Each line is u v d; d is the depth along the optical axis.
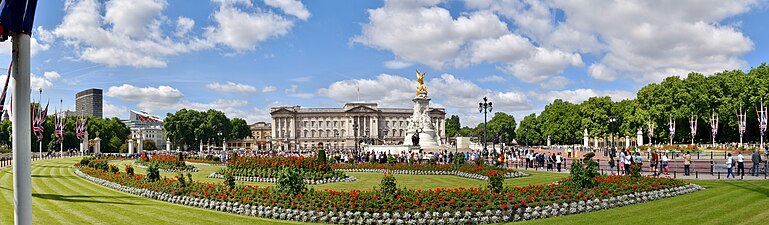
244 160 44.84
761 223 19.38
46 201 26.95
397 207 22.28
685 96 94.00
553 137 157.75
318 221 22.03
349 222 21.47
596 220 20.89
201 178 45.22
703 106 92.50
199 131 187.50
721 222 19.73
